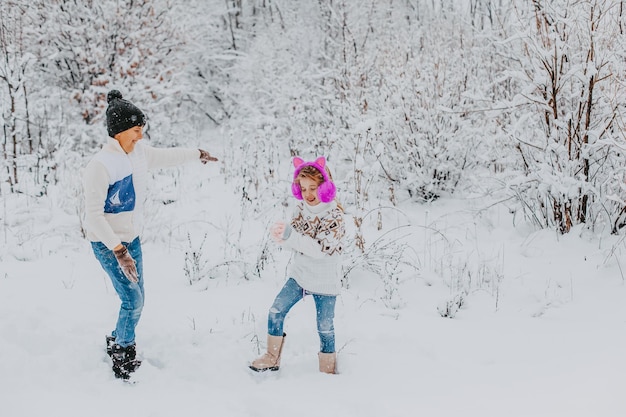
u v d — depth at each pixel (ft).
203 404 9.69
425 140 23.65
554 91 18.93
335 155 26.73
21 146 28.84
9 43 30.09
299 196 10.93
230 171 28.94
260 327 13.03
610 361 10.65
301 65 38.81
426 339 12.71
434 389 10.16
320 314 11.03
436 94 23.95
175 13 36.76
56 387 10.16
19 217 21.39
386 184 24.89
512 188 20.27
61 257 18.24
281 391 10.28
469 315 14.40
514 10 20.30
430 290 16.01
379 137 24.08
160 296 15.07
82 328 12.64
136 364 10.99
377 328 13.28
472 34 30.76
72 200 22.15
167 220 21.71
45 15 32.48
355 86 30.19
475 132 22.67
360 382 10.60
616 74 18.31
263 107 36.37
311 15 46.26
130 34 32.83
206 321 13.41
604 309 14.21
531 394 9.59
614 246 16.60
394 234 20.38
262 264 17.10
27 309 13.39
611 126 18.63
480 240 19.74
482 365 11.35
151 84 33.45
